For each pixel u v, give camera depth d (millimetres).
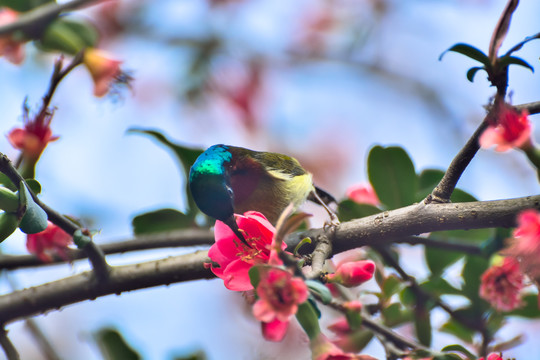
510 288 6676
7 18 8406
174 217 8570
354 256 7973
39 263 8102
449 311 7785
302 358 7410
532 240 5355
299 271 5250
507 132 5562
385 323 7898
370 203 8000
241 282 5375
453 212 6215
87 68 8461
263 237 5723
